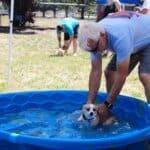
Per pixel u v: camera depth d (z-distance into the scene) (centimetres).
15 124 428
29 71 867
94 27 365
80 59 1066
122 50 372
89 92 422
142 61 433
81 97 486
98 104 431
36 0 2292
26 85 725
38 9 2572
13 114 456
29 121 437
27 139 312
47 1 3027
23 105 472
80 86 733
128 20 394
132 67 449
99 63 412
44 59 1058
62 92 488
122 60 375
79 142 307
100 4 789
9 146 324
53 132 407
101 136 393
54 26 2086
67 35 1130
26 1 1992
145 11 515
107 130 407
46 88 708
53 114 458
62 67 934
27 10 2011
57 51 1219
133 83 754
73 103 486
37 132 408
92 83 418
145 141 350
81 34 369
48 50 1261
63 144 307
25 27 1961
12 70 869
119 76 382
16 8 1964
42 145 310
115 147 322
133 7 706
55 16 2742
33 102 478
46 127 421
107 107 402
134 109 441
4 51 1218
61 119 441
